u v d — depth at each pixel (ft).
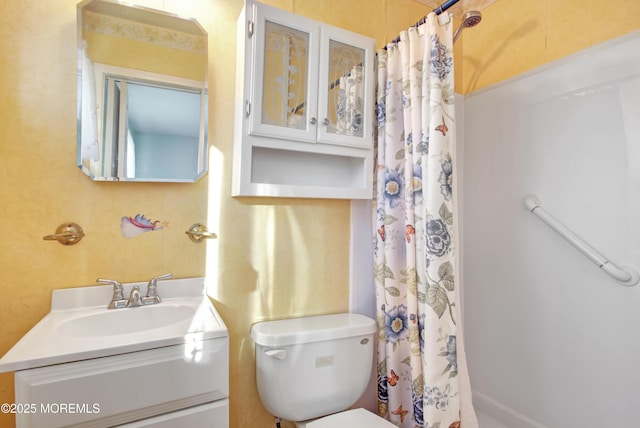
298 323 4.00
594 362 4.00
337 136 4.01
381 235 4.26
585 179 4.09
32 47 3.02
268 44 3.67
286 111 3.75
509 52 5.03
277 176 4.20
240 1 3.92
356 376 3.90
